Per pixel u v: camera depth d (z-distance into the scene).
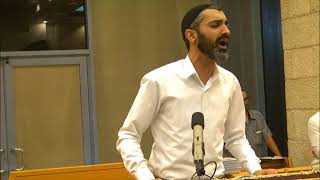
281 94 12.33
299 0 8.49
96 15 12.64
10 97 12.20
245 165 5.12
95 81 12.62
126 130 4.71
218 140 4.80
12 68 12.25
